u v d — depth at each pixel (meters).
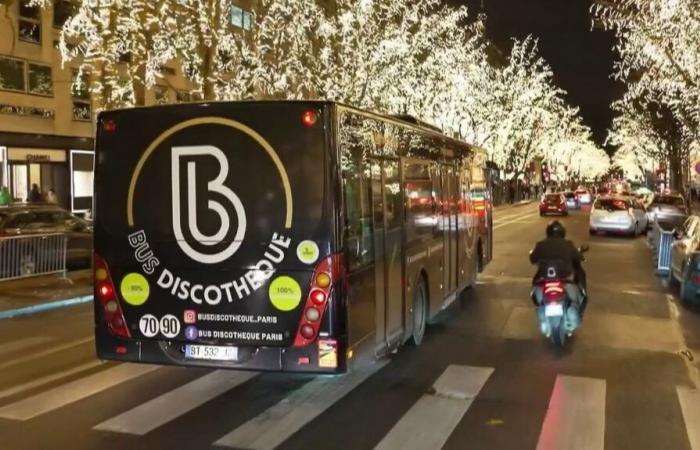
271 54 27.38
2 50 29.94
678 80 20.41
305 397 7.34
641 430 6.32
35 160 31.94
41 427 6.43
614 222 29.22
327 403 7.13
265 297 6.67
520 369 8.49
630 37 19.12
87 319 12.12
